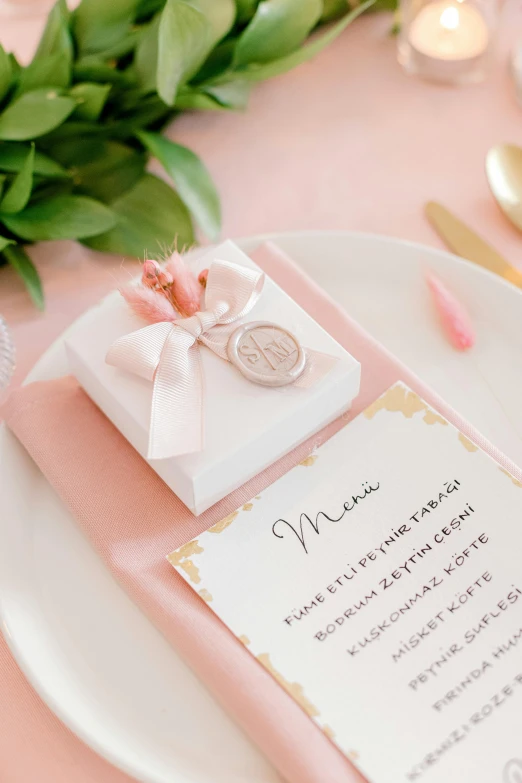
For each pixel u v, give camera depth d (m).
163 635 0.35
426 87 0.52
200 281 0.39
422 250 0.43
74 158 0.46
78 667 0.34
